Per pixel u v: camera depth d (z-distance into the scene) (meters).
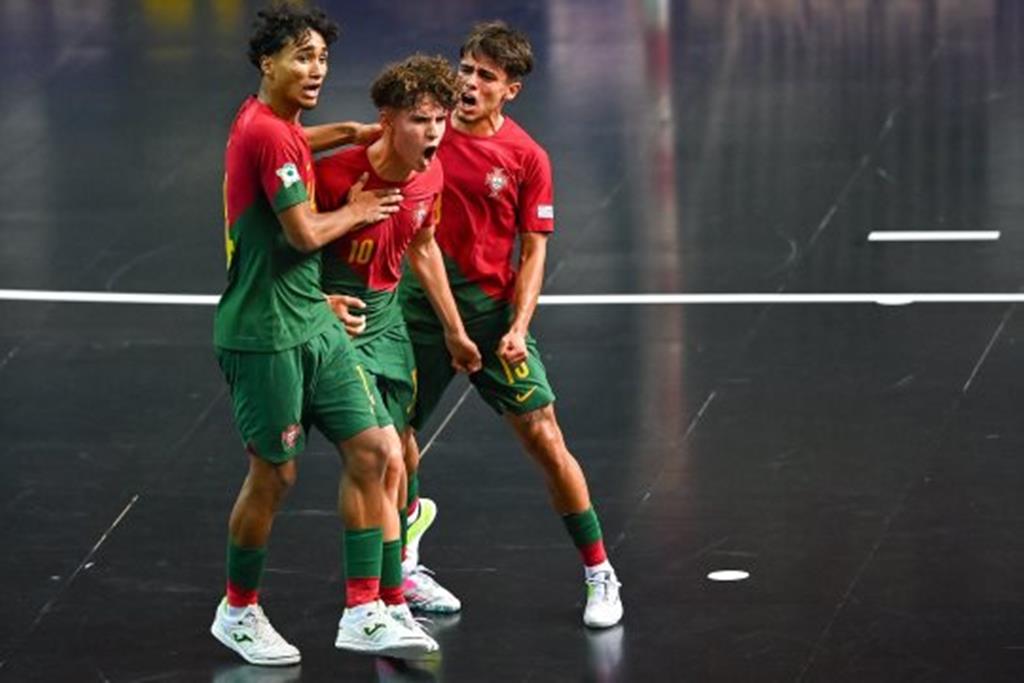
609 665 18.48
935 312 27.22
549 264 29.52
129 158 34.69
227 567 19.67
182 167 34.19
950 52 38.44
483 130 19.03
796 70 37.88
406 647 18.20
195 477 23.08
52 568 20.81
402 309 19.33
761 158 33.53
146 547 21.30
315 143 18.38
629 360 26.11
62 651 19.02
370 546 18.28
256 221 17.66
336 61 39.19
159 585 20.38
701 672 18.30
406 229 18.41
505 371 19.19
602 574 19.36
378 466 18.20
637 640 18.95
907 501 21.83
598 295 28.33
